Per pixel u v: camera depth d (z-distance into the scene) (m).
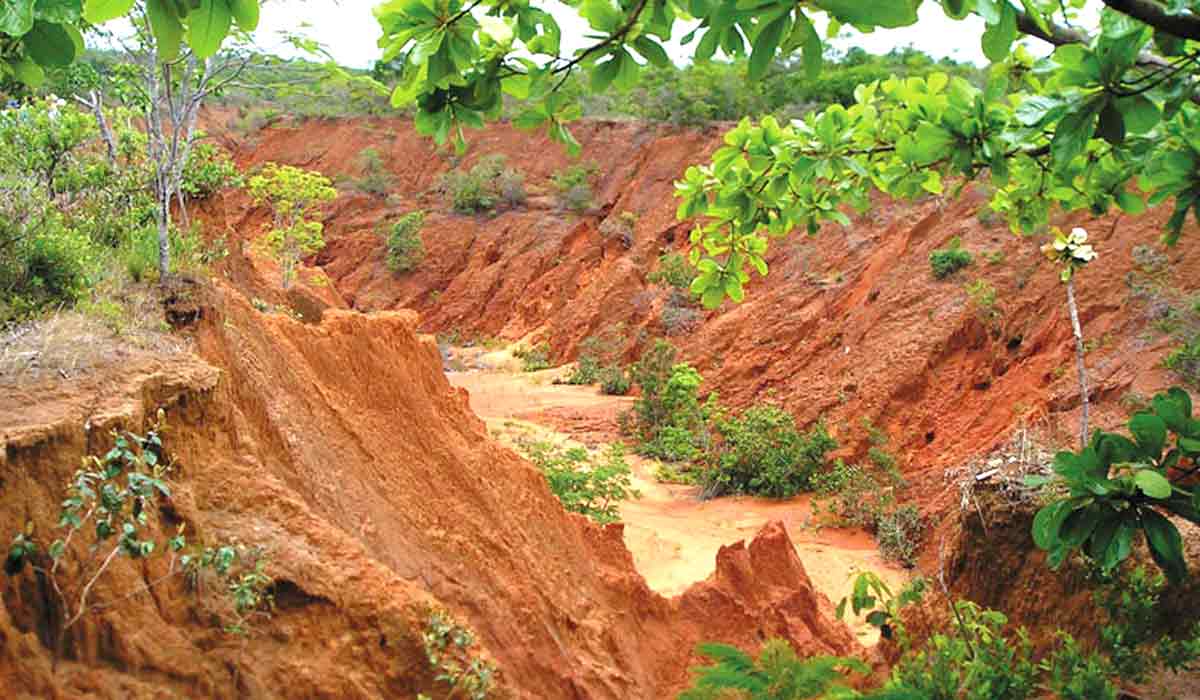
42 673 4.14
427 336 11.02
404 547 7.89
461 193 57.91
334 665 5.53
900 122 4.11
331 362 8.80
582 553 10.82
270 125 66.94
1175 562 2.68
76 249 7.07
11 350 5.34
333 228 59.91
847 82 43.22
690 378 28.73
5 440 4.28
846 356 27.48
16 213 6.95
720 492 23.48
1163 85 2.80
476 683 6.04
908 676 4.71
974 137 3.71
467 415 10.83
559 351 43.94
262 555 5.55
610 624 9.98
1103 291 21.72
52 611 4.32
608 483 19.75
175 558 4.94
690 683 10.45
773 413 24.73
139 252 7.34
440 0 2.42
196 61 7.68
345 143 65.38
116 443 4.71
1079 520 2.80
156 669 4.65
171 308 6.71
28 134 9.25
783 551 12.06
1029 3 2.83
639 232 48.94
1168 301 19.72
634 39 2.56
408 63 2.62
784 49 2.02
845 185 4.71
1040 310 23.09
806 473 22.98
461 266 55.50
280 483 6.23
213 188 14.98
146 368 5.62
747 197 4.52
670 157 52.28
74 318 6.03
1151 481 2.51
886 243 31.86
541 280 50.69
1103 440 2.80
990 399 21.86
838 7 1.87
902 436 23.16
